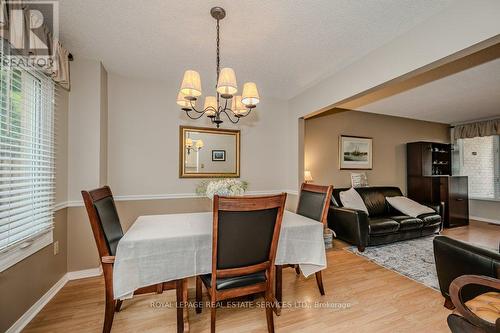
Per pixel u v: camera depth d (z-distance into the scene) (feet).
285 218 6.89
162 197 10.25
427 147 16.25
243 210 4.54
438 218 12.84
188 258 5.14
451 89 10.85
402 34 6.68
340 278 8.07
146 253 4.87
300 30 6.58
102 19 6.10
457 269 5.72
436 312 6.14
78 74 8.05
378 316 5.98
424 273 8.44
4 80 5.14
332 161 14.32
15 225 5.34
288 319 5.85
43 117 6.59
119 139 9.59
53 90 6.99
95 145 8.20
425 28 6.07
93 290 7.20
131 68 9.04
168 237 5.04
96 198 5.31
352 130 14.97
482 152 17.26
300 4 5.57
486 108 14.16
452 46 5.45
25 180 5.99
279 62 8.48
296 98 12.09
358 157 15.11
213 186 6.70
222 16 5.93
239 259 4.77
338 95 9.15
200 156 10.93
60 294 6.96
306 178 12.14
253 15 5.96
